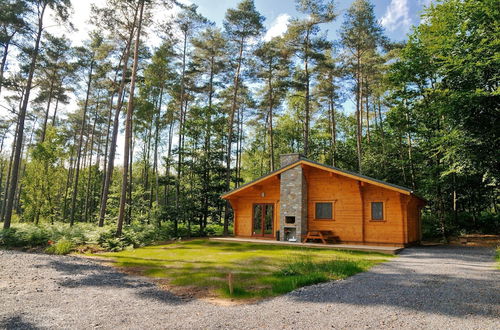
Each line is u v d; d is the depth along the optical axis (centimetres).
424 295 562
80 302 555
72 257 1148
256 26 2195
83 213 3328
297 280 675
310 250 1304
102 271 866
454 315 448
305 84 2244
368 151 2648
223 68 2444
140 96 2358
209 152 2203
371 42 2186
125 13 1631
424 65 1823
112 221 2219
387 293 582
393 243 1430
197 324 432
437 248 1400
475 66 1496
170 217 2002
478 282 660
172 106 2755
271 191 1783
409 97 1920
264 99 2892
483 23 1525
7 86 1884
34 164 2128
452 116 1600
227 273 819
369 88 2705
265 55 2295
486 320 424
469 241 1664
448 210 2238
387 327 406
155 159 2572
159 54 2212
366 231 1497
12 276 786
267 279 730
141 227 1875
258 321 441
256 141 3625
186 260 1054
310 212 1633
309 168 1667
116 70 2208
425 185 1944
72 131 3462
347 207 1552
